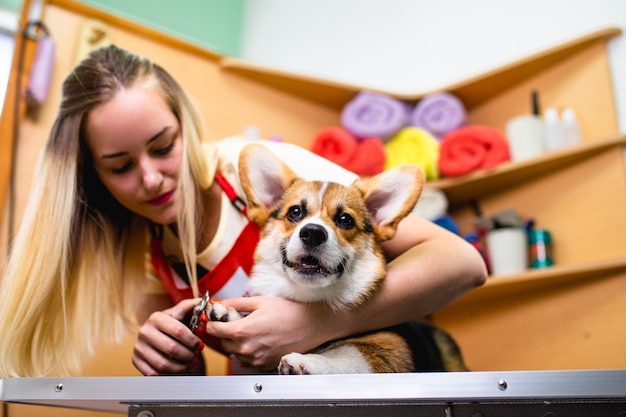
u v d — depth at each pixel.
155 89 1.08
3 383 0.79
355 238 0.93
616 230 1.71
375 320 0.94
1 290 1.02
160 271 1.17
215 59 2.00
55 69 1.66
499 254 1.82
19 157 1.54
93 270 1.16
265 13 2.79
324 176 1.05
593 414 0.65
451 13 2.32
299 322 0.89
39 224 1.02
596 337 1.69
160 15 2.46
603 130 1.82
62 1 1.73
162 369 0.93
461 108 2.05
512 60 2.06
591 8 1.95
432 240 1.02
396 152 2.00
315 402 0.69
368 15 2.52
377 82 2.40
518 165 1.85
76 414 1.42
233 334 0.86
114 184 1.08
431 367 1.02
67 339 1.06
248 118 2.01
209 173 1.11
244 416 0.71
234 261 1.05
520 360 1.85
